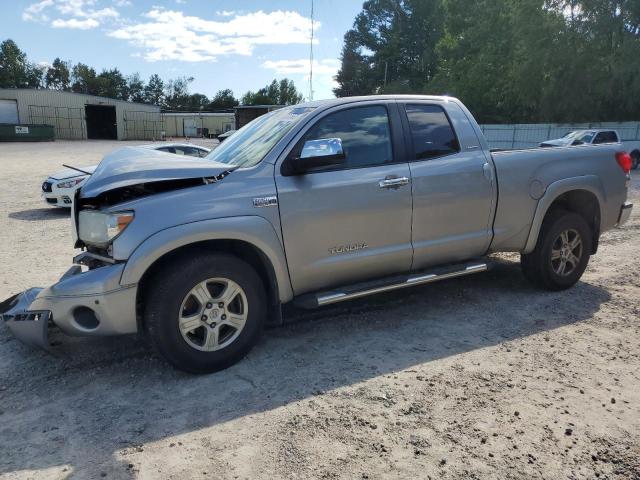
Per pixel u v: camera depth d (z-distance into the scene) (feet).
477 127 16.15
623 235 27.48
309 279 13.42
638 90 90.17
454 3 166.30
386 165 14.25
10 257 24.08
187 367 11.93
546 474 8.61
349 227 13.62
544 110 105.40
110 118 210.79
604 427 9.87
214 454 9.27
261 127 14.94
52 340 13.76
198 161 13.10
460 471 8.70
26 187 53.78
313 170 13.26
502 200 16.03
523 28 105.91
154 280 11.63
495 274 19.90
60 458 9.27
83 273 11.57
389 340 14.06
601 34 95.55
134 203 11.55
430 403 10.78
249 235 12.19
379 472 8.70
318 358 13.03
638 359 12.67
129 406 10.95
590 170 17.74
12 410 10.94
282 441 9.60
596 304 16.58
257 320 12.76
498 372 12.09
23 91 184.44
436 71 225.56
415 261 14.94
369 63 255.09
